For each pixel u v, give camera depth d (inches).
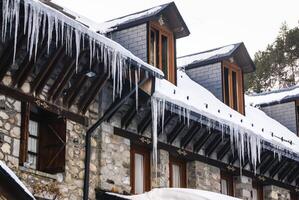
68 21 552.1
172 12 788.0
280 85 1683.1
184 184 767.7
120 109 675.4
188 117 720.3
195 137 779.4
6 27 524.4
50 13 534.6
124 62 616.7
